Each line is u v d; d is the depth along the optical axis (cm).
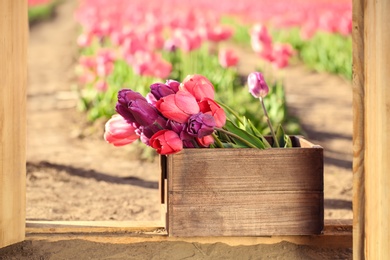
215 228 359
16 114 366
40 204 520
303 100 1081
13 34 362
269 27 2034
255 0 2438
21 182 370
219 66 1165
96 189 576
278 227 363
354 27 315
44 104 1012
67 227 383
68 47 1869
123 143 371
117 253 358
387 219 301
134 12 1416
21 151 370
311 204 364
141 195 558
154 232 380
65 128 846
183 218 356
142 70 825
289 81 1289
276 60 841
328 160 706
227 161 356
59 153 717
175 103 340
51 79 1282
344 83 1273
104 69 888
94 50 1427
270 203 361
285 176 361
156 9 1606
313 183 363
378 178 304
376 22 302
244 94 966
